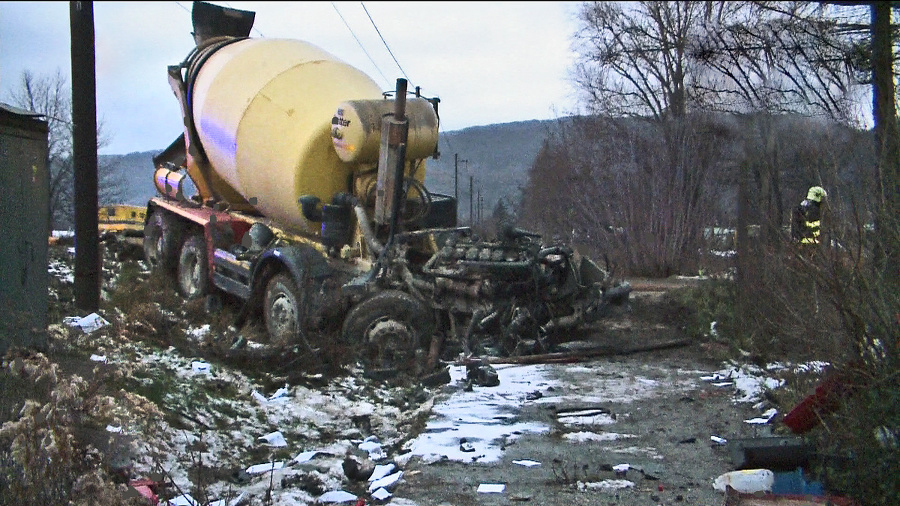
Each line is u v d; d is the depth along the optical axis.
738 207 11.08
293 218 12.81
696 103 21.09
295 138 12.47
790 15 12.40
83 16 11.30
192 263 14.57
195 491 5.71
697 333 12.22
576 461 6.95
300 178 12.30
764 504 5.21
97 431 6.29
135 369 6.78
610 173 24.34
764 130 9.98
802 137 8.95
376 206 11.57
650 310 14.28
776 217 9.14
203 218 14.09
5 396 5.54
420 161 12.48
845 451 5.57
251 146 13.16
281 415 8.28
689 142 22.45
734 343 10.66
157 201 16.00
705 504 5.91
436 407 8.64
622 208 23.61
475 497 6.13
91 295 11.21
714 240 22.22
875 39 7.39
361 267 11.62
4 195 7.70
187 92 15.08
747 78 14.56
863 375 5.71
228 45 14.98
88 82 11.27
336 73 13.27
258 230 12.86
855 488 5.40
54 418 4.97
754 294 10.20
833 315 6.38
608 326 13.36
